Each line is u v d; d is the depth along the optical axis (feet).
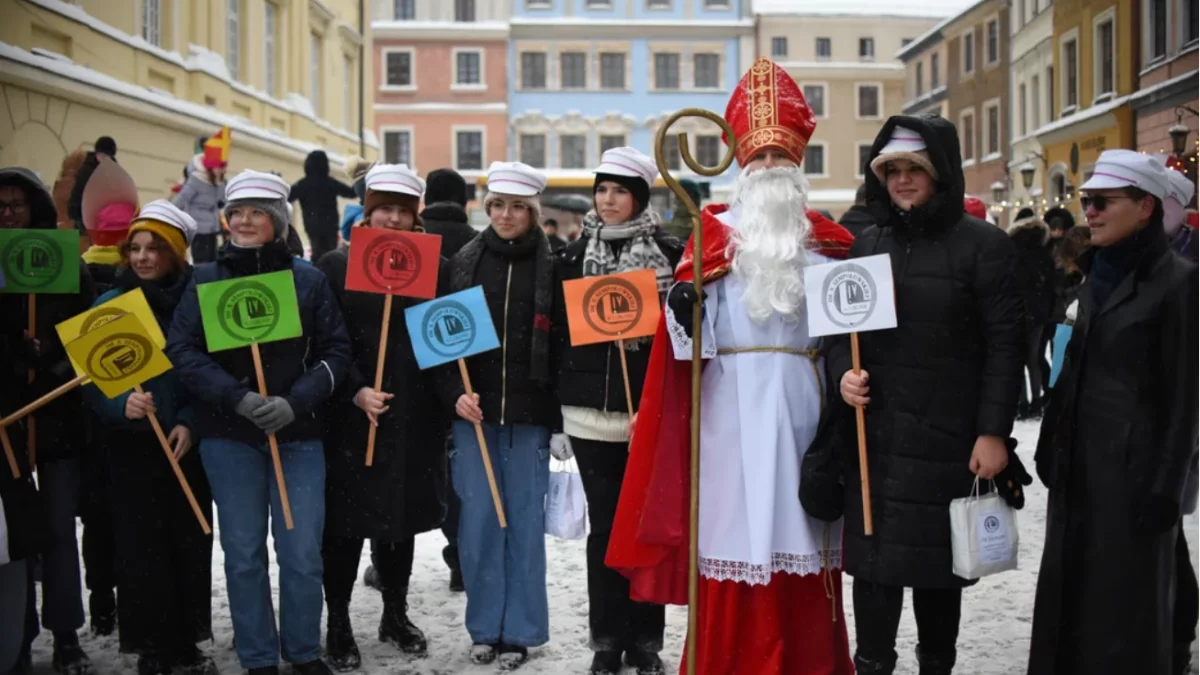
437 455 16.21
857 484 12.64
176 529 15.15
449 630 17.11
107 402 14.44
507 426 15.66
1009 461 12.24
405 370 15.72
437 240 15.44
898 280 12.43
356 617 17.88
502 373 15.57
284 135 74.28
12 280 14.65
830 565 13.25
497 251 15.83
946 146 12.23
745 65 168.55
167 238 15.42
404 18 161.99
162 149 55.06
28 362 14.60
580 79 165.68
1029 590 18.21
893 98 173.17
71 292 14.87
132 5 53.01
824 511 12.73
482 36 161.58
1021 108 111.86
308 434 14.74
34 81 42.65
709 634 13.28
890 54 172.55
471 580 15.70
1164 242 12.18
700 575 13.44
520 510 15.70
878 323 12.16
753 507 12.89
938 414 12.22
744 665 13.24
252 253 14.83
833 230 13.50
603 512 15.05
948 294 12.22
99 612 16.87
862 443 12.41
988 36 126.11
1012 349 12.07
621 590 15.08
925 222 12.34
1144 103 69.82
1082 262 12.85
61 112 45.21
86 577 16.80
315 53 85.81
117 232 18.44
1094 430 12.17
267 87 73.97
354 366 15.78
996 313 12.12
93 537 16.67
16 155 42.01
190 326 14.55
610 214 15.42
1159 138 67.36
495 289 15.75
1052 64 99.30
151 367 14.21
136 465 14.78
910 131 12.32
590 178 87.51
